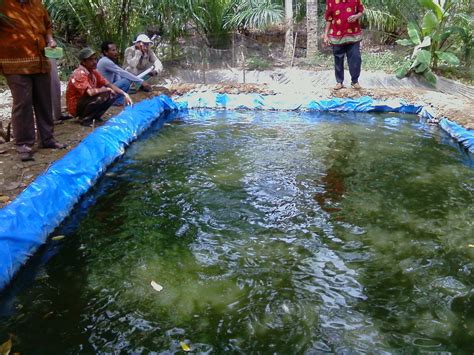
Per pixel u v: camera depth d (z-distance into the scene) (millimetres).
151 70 7172
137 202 3713
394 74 8070
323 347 2139
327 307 2424
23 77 3748
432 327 2271
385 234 3189
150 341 2174
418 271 2744
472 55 8586
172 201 3729
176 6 8289
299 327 2273
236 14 9219
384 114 6871
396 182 4121
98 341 2174
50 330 2254
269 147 5133
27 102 3818
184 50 9031
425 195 3838
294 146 5176
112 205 3654
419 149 5094
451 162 4668
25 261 2793
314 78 8148
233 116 6750
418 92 7309
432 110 6551
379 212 3525
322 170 4406
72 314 2369
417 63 7766
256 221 3383
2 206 3043
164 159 4754
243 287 2598
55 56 3834
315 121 6391
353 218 3428
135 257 2906
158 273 2734
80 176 3857
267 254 2941
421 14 9117
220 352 2107
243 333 2229
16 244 2748
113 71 6434
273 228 3277
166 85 7984
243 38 9398
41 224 3072
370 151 4996
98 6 8031
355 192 3896
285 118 6594
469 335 2217
